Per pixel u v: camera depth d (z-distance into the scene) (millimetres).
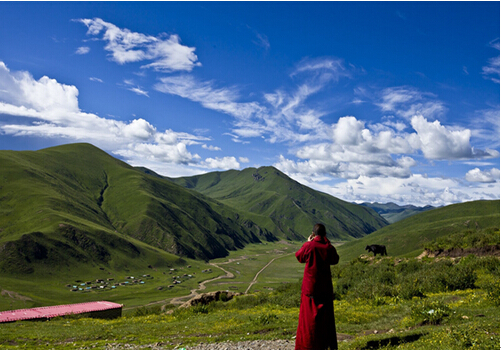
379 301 20188
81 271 199125
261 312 21156
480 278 22859
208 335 15055
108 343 14305
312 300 7188
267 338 12891
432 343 9039
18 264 180000
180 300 163000
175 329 17156
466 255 31594
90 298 158875
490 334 9406
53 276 184250
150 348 12664
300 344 7164
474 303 15609
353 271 32938
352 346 9969
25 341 16062
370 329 13867
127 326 20078
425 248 36562
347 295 24359
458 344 8594
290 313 19328
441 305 13500
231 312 22984
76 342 15188
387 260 36562
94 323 25219
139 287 188875
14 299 142000
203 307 25125
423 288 22297
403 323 13312
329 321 7109
